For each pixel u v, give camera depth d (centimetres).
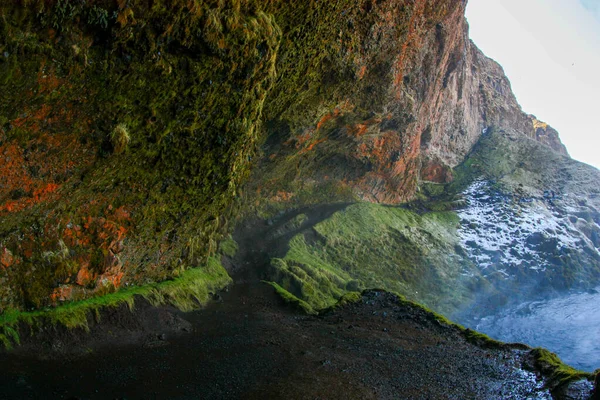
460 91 4012
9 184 877
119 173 1071
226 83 1122
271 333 1295
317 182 2648
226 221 2031
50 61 796
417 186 3434
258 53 1132
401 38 1911
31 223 973
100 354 980
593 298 2723
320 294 1900
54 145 911
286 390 917
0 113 794
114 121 977
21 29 734
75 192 1013
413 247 2648
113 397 809
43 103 839
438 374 1049
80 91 877
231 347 1151
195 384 913
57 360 911
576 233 3288
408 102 2325
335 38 1592
